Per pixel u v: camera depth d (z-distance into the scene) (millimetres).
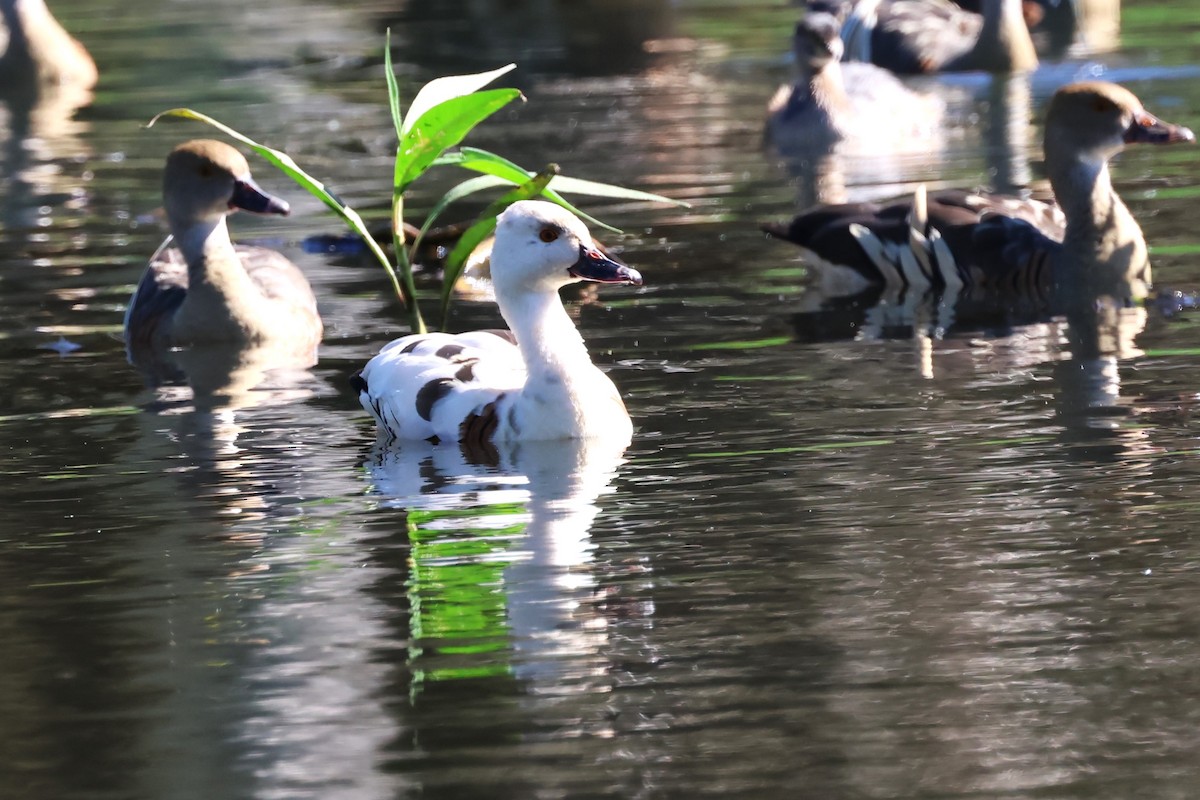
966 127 25094
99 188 22484
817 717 8383
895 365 14578
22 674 9156
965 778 7828
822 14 24734
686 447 12641
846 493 11461
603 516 11234
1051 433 12555
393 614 9727
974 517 10922
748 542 10664
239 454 12875
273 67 31297
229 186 16469
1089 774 7816
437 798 7754
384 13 36969
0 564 10719
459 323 16359
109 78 30828
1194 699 8430
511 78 29625
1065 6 33594
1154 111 24719
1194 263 17547
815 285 17500
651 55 31391
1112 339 15156
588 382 13047
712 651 9133
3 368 15508
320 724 8469
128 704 8758
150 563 10648
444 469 12406
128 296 17781
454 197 16359
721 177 22219
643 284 17609
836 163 22797
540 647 9234
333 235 20062
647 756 8062
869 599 9711
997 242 17375
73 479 12359
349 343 15992
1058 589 9773
